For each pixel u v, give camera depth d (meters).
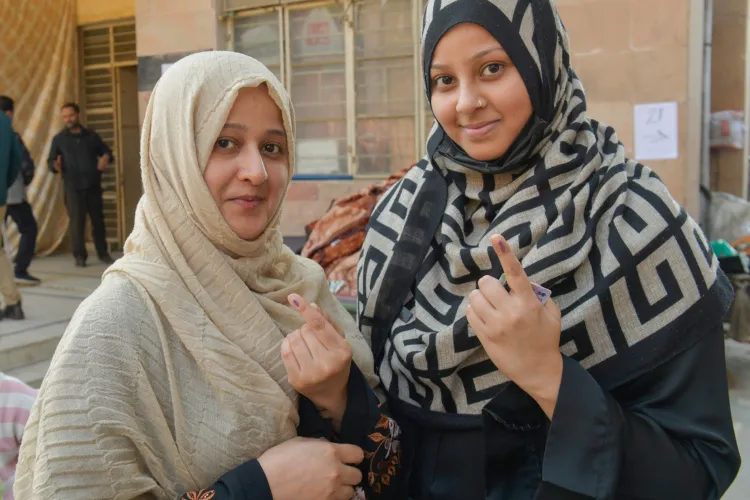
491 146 1.10
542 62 1.08
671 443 0.98
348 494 1.07
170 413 1.02
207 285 1.10
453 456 1.15
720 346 1.04
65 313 4.75
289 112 1.16
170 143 1.08
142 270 1.06
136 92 7.64
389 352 1.26
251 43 5.29
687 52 3.67
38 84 7.28
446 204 1.24
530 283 0.99
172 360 1.04
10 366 3.85
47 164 6.96
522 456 1.10
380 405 1.23
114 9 7.23
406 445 1.22
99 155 6.73
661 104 3.74
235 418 1.05
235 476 0.99
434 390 1.16
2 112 4.57
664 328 1.01
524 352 0.98
